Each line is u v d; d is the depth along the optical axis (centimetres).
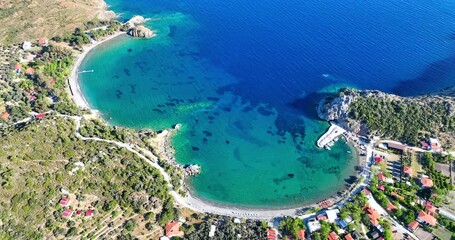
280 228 14900
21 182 14000
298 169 18000
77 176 14850
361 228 14825
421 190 16375
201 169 17688
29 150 14950
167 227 14412
